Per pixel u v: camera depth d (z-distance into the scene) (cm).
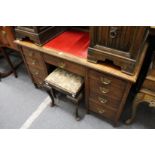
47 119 153
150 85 103
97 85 117
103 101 125
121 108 118
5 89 190
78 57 113
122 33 85
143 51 112
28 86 192
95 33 93
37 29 119
